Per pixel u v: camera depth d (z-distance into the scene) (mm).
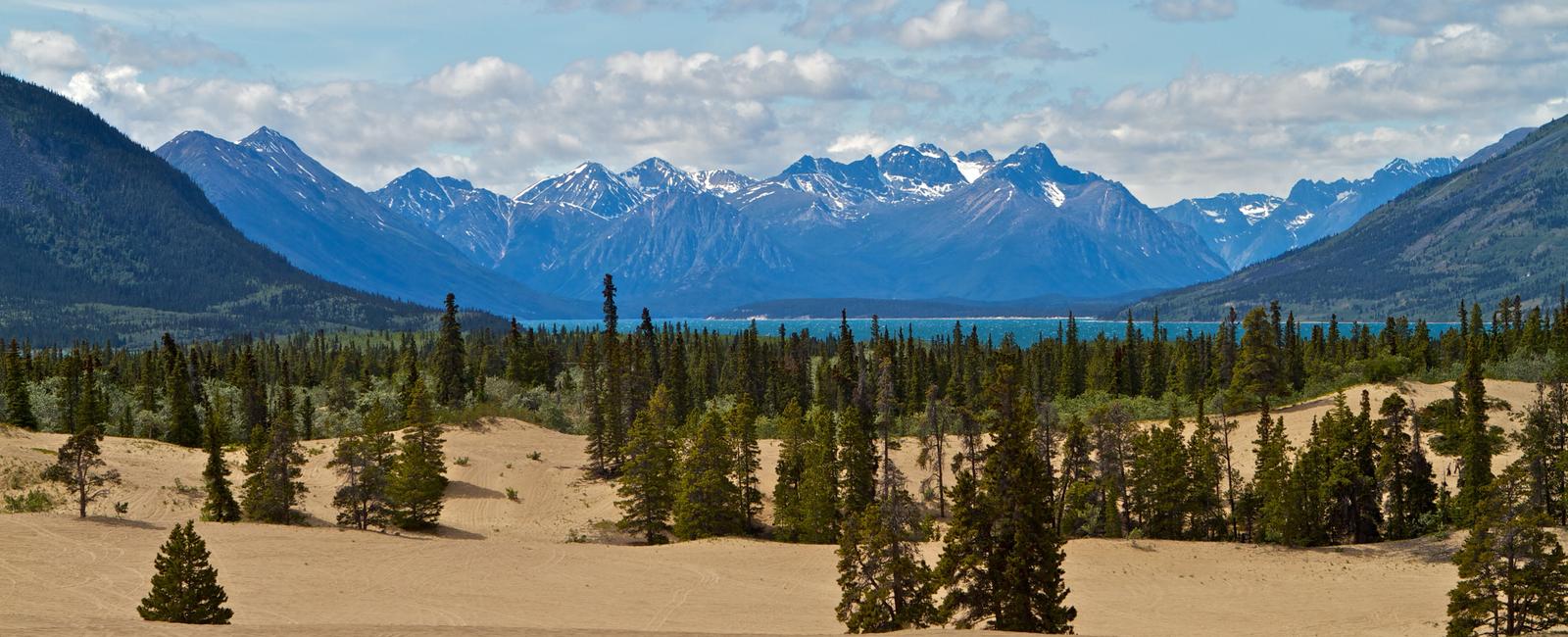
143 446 135000
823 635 58844
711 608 78812
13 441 121312
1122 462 109312
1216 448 117125
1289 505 100875
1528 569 64812
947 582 64375
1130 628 75500
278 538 94562
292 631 49312
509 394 186750
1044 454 110812
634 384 159500
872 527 65000
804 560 97375
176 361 166375
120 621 51750
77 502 103625
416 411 124375
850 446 117250
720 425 134000
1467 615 66625
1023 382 183125
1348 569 91438
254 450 126125
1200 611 80250
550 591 82500
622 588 84688
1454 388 123938
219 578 80188
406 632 50156
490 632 51250
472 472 134750
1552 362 164500
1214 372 179625
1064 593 63875
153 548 85750
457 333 185250
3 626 49562
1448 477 112812
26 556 80125
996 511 63562
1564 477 99062
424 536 105312
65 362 186375
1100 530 109188
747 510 119875
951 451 137000
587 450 139500
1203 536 107375
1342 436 104938
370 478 112312
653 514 115562
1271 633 74375
